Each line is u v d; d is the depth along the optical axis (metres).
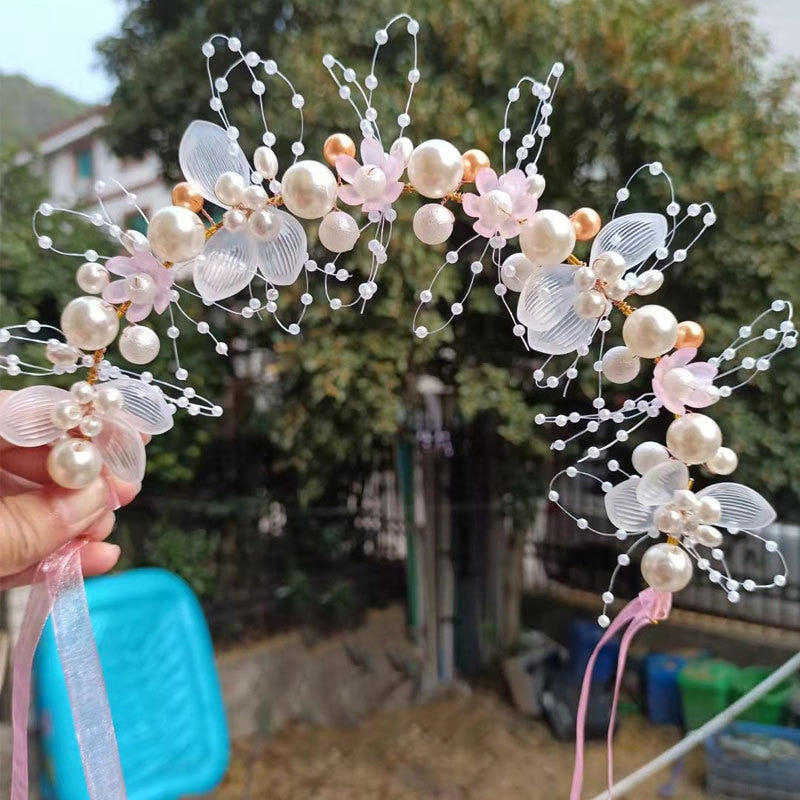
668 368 0.22
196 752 0.56
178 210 0.21
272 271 0.23
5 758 0.62
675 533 0.22
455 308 0.24
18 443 0.22
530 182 0.22
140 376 0.23
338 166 0.23
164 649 0.58
